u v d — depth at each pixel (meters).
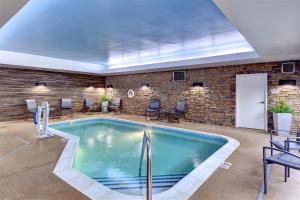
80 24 3.76
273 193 2.23
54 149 3.78
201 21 3.62
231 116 6.37
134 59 7.90
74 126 7.11
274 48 3.93
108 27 3.95
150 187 1.54
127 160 3.87
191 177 2.64
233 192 2.26
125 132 6.24
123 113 9.73
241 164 3.11
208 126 6.37
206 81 6.89
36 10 3.10
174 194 2.21
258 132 5.49
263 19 2.44
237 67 6.23
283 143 3.02
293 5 2.05
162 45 5.52
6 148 3.84
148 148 1.55
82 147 4.68
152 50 6.18
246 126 6.12
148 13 3.24
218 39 4.89
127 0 2.79
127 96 9.55
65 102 8.66
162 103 8.12
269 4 2.03
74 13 3.22
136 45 5.52
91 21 3.60
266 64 5.69
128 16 3.36
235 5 2.07
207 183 2.48
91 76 10.08
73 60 8.03
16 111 7.58
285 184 2.45
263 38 3.24
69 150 3.67
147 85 8.67
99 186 2.36
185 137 5.58
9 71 7.36
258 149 3.91
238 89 6.22
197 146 4.79
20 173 2.71
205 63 5.98
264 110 5.77
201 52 6.30
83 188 2.31
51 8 3.03
